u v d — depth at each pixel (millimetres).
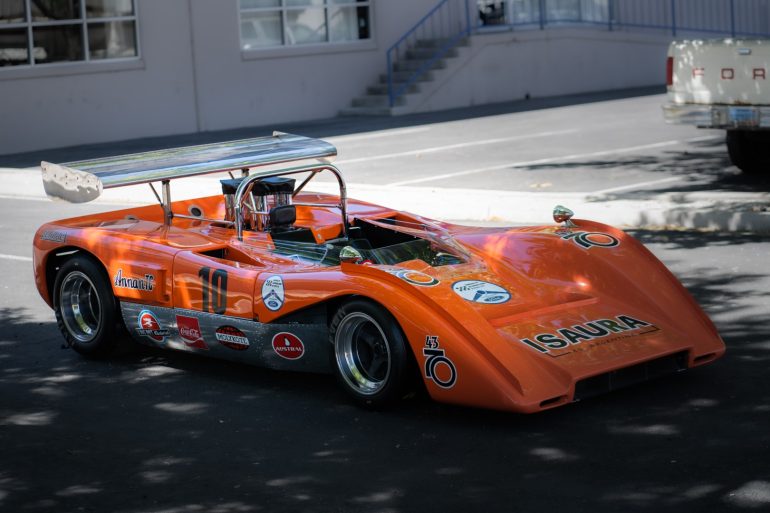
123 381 6234
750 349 6117
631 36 26688
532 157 14742
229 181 6742
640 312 5691
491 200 10883
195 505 4406
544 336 5309
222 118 21406
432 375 5109
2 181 15109
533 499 4281
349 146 17250
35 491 4637
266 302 5688
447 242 6230
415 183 12953
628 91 25156
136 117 20297
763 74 10953
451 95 23391
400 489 4461
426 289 5207
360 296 5352
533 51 24875
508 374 4918
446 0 24516
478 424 5184
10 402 5906
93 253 6539
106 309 6531
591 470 4539
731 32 28953
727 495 4211
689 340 5473
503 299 5699
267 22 22094
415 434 5098
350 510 4281
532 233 6352
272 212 6562
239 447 5062
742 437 4809
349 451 4926
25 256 10102
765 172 12281
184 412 5621
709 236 9266
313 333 5648
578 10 26453
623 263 5965
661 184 11789
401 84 23328
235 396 5859
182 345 6297
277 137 7492
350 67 23172
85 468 4887
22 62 19047
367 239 6746
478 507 4238
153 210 7473
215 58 21188
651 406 5285
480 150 15828
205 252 6367
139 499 4496
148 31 20312
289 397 5789
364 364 5512
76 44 19656
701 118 11523
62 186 6410
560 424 5113
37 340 7215
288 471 4727
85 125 19688
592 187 11828
